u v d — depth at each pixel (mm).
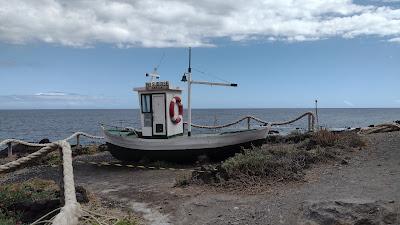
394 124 18391
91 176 12906
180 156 14016
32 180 11766
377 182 9094
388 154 12289
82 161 16312
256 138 15023
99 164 14977
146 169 13531
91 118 111438
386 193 8125
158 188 10242
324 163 11422
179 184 10211
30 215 7746
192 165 14086
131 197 9523
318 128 20016
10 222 7117
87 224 7051
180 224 7480
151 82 14562
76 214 6727
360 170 10469
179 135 15242
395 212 6680
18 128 58719
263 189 9180
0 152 20906
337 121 69562
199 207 8312
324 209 6895
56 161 16141
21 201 8297
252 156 10695
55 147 7992
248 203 8312
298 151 11984
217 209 8102
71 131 50219
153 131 14594
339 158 11828
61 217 6082
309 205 7277
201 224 7379
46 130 53406
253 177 9750
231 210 7969
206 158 14078
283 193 8781
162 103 14422
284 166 10234
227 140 14219
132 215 8070
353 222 6496
